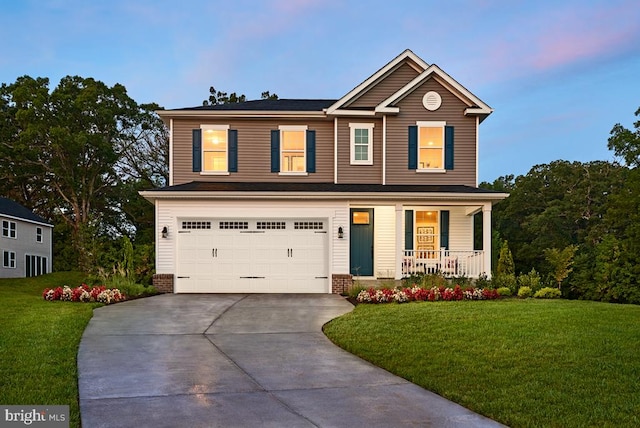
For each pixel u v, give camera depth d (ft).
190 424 17.12
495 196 55.36
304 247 56.18
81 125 115.14
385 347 28.37
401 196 55.16
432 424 17.47
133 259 59.26
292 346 29.84
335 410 18.83
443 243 62.80
